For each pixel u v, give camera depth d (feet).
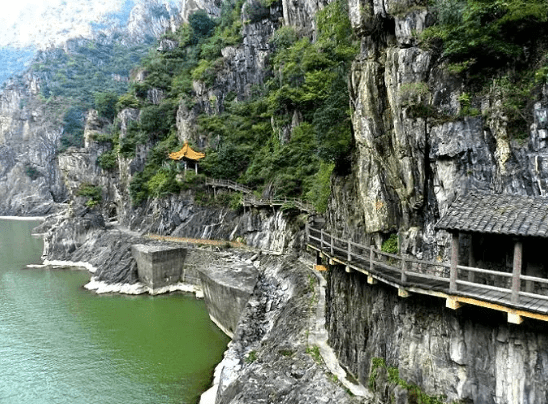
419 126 54.49
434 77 55.16
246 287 113.70
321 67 168.96
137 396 87.51
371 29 67.15
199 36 280.31
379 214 63.67
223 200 188.96
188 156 201.98
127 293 158.71
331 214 85.87
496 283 44.50
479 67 52.21
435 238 53.31
